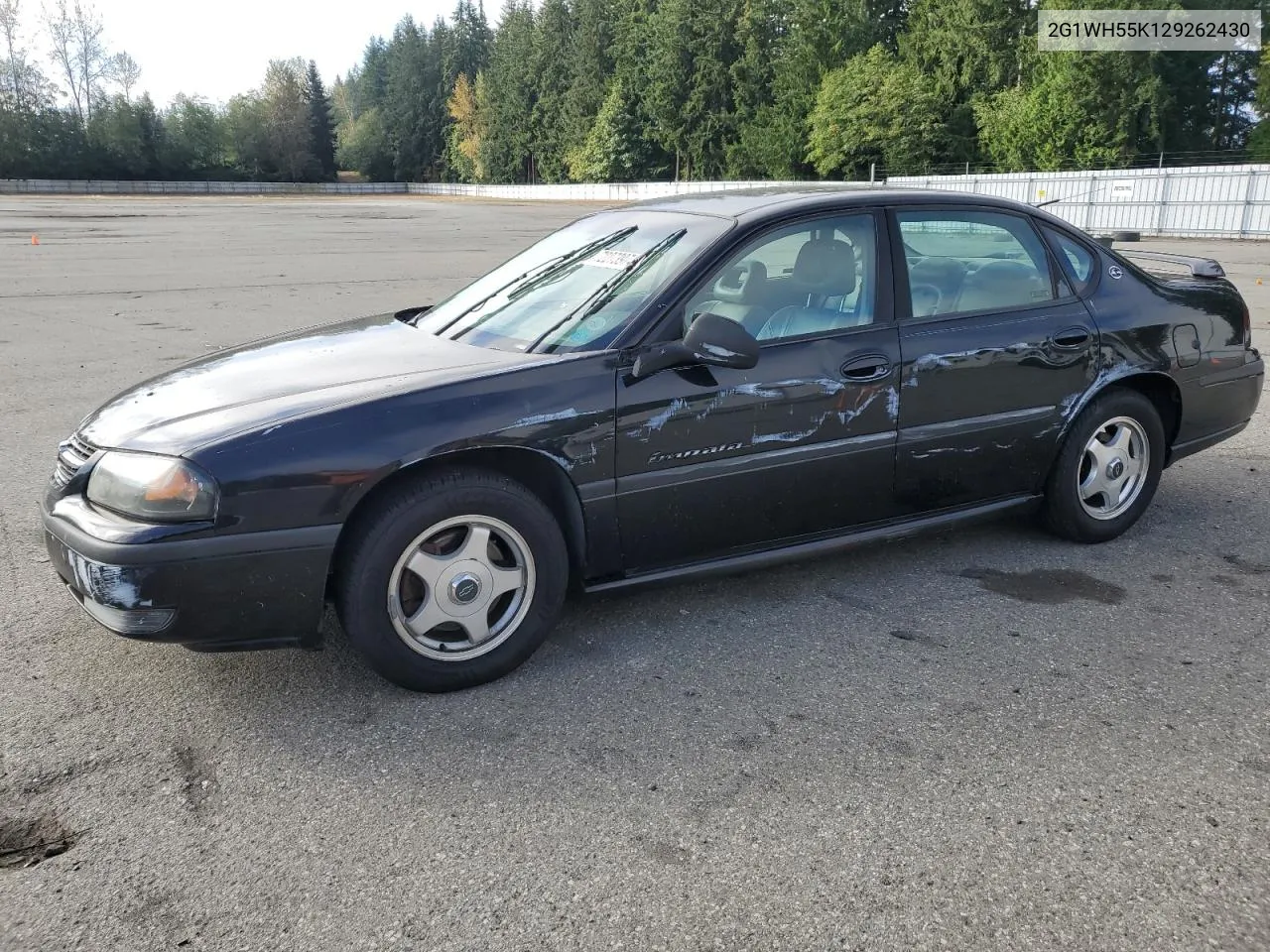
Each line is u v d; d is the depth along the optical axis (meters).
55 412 7.01
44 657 3.43
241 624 2.89
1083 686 3.21
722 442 3.43
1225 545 4.46
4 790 2.67
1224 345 4.63
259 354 3.72
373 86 140.62
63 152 90.31
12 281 15.62
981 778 2.71
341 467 2.90
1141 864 2.36
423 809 2.59
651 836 2.48
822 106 54.03
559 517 3.39
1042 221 4.24
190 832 2.50
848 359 3.63
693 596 3.96
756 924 2.17
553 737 2.94
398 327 4.05
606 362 3.27
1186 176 27.38
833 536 3.82
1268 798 2.62
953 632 3.61
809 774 2.74
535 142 95.00
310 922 2.19
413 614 3.11
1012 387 3.99
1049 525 4.38
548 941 2.12
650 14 74.88
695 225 3.75
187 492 2.79
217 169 100.44
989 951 2.09
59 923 2.18
